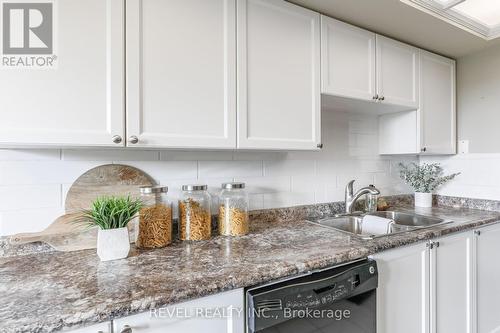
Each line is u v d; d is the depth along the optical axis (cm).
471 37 174
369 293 109
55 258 102
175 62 106
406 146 193
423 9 144
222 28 116
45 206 111
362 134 205
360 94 156
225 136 116
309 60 139
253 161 161
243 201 137
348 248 111
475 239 162
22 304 68
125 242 102
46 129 86
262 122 125
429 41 179
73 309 65
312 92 139
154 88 102
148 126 101
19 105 84
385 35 170
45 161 112
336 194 192
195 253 106
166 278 82
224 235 133
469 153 207
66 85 89
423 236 132
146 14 101
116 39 96
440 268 142
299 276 95
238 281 82
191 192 128
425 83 189
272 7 128
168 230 119
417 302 132
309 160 181
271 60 127
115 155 125
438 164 226
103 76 94
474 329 160
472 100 205
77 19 91
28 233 106
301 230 143
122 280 81
